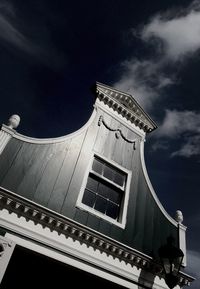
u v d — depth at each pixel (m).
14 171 5.34
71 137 6.75
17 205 4.85
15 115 5.98
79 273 5.44
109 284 5.70
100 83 8.14
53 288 5.18
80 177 6.29
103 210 6.57
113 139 7.74
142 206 7.26
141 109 8.88
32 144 5.93
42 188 5.54
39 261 5.14
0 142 5.40
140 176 7.80
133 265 6.01
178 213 8.12
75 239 5.38
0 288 4.68
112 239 5.65
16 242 4.62
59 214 5.13
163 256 5.74
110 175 7.16
